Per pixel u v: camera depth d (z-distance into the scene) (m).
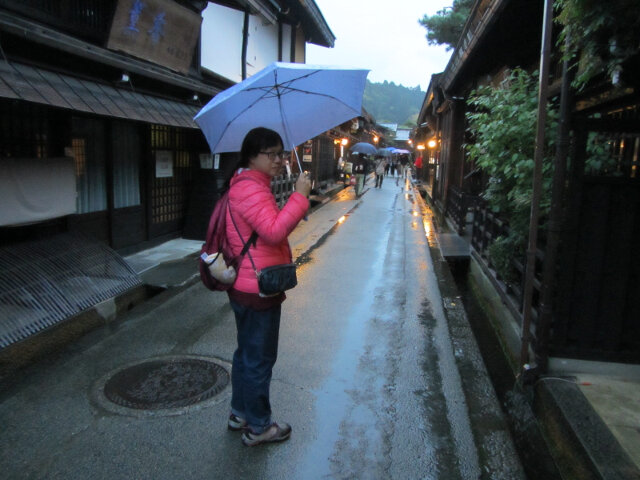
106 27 5.96
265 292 2.64
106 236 7.05
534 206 3.65
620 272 3.64
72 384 3.69
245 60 10.67
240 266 2.69
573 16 2.71
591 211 3.60
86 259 5.46
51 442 2.96
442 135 15.73
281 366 4.14
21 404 3.38
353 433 3.20
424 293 6.45
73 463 2.77
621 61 2.57
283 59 15.05
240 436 3.08
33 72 4.50
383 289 6.59
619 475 2.51
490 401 3.69
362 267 7.80
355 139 32.53
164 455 2.88
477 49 6.65
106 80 5.80
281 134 3.25
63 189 5.68
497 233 6.41
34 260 4.91
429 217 14.16
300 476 2.76
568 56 3.12
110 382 3.73
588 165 3.99
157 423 3.19
